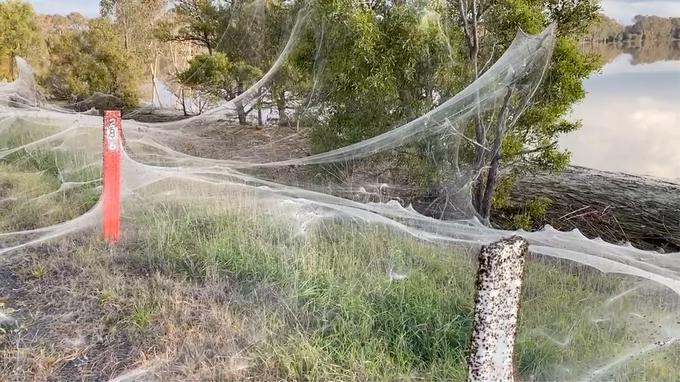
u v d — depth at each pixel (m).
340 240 5.71
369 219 6.70
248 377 3.36
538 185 10.88
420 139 7.57
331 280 4.57
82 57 18.48
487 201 7.50
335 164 8.54
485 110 7.05
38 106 16.30
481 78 6.87
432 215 7.89
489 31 7.22
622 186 10.94
